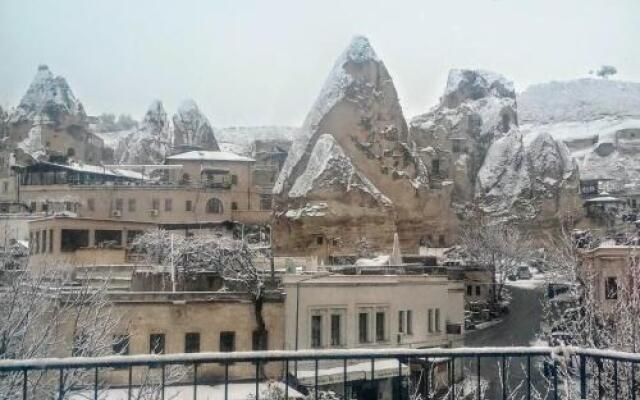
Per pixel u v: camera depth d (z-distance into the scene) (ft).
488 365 97.76
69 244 128.36
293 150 276.62
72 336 72.90
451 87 357.61
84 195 219.82
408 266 158.92
